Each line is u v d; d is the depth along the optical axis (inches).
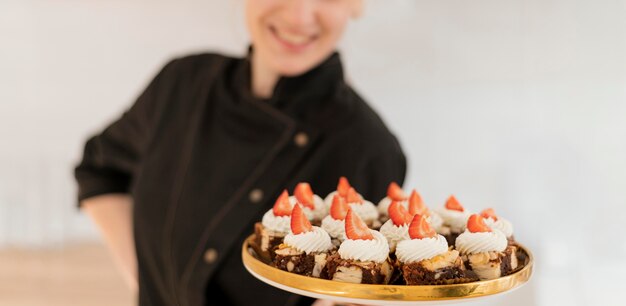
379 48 167.3
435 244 53.1
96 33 182.9
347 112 67.1
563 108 168.4
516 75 169.0
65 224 188.7
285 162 66.6
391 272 54.2
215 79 72.6
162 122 74.4
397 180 68.2
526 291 159.2
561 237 171.3
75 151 188.5
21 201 188.1
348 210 55.5
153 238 71.5
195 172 69.7
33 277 168.6
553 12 164.9
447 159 174.7
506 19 166.4
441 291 46.8
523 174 172.2
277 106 67.7
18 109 186.2
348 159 65.3
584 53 165.5
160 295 72.9
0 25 181.2
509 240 61.2
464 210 65.2
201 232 67.9
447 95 171.3
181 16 181.2
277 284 50.3
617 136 166.4
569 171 169.9
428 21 166.7
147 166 73.5
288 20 62.6
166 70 78.0
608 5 162.1
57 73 184.9
